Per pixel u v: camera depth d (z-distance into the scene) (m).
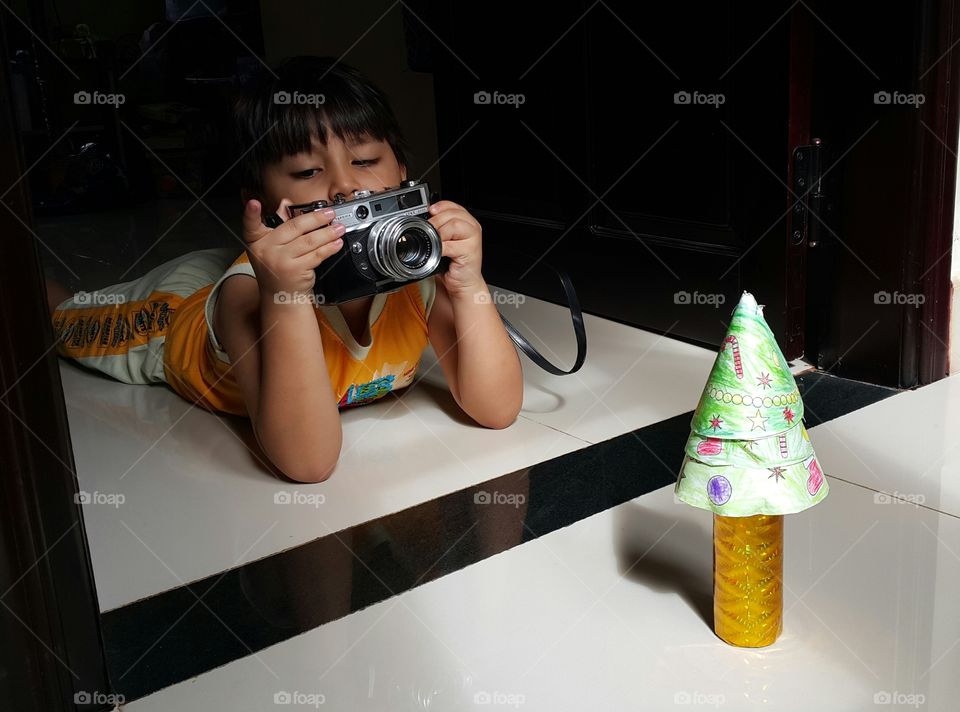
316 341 1.00
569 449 1.15
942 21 1.14
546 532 0.95
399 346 1.19
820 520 0.93
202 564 0.92
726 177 1.38
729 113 1.35
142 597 0.87
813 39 1.25
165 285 1.48
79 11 3.86
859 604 0.79
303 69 1.08
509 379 1.17
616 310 1.65
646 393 1.32
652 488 1.04
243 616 0.83
